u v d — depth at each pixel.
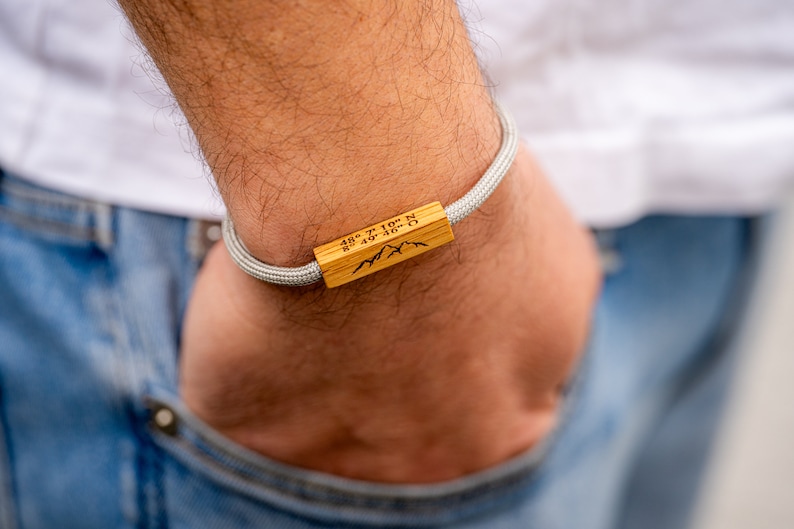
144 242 0.41
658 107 0.44
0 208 0.42
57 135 0.40
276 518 0.41
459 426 0.39
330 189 0.33
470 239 0.35
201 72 0.32
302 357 0.37
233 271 0.36
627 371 0.48
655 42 0.44
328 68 0.32
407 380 0.38
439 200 0.34
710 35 0.44
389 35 0.32
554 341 0.39
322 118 0.32
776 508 0.95
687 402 0.63
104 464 0.42
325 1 0.31
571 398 0.44
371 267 0.34
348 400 0.38
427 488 0.41
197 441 0.40
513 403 0.40
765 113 0.45
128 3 0.32
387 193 0.34
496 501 0.42
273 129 0.33
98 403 0.42
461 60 0.34
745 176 0.45
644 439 0.65
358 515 0.41
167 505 0.42
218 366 0.37
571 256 0.38
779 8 0.43
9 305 0.42
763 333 1.01
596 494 0.48
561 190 0.44
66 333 0.41
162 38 0.32
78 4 0.39
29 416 0.43
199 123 0.33
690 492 0.67
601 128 0.43
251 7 0.31
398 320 0.36
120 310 0.41
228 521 0.42
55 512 0.44
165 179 0.40
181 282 0.41
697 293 0.52
